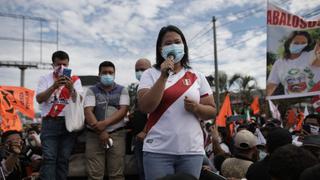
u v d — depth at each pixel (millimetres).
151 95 3145
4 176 5363
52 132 4863
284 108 15031
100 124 4809
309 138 4785
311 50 7375
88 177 4895
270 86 7754
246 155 4730
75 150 5098
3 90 8352
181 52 3395
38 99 4941
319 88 7230
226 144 8492
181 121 3289
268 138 4020
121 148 4965
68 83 4793
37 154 6418
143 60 5477
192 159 3301
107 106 4988
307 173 1963
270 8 7844
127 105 5066
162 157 3268
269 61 7789
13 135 5496
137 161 4789
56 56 4980
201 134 3416
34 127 10844
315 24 7371
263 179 3859
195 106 3273
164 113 3291
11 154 5449
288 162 2287
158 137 3285
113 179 4898
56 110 4871
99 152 4879
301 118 11117
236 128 9055
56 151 4863
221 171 4875
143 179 4734
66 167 4879
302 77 7434
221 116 9547
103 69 5035
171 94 3303
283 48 7656
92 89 5094
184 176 1768
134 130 4973
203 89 3574
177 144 3260
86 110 4961
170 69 3119
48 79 5090
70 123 4777
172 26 3479
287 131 4016
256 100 14844
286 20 7664
